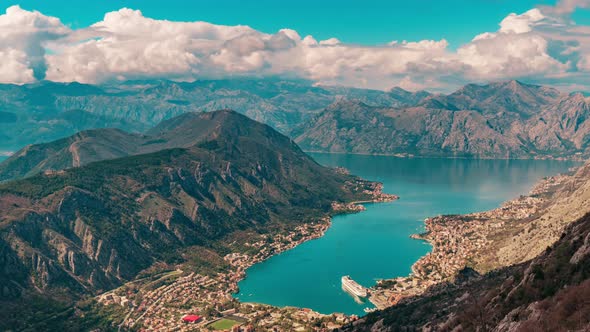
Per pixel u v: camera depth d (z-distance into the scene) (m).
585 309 152.50
